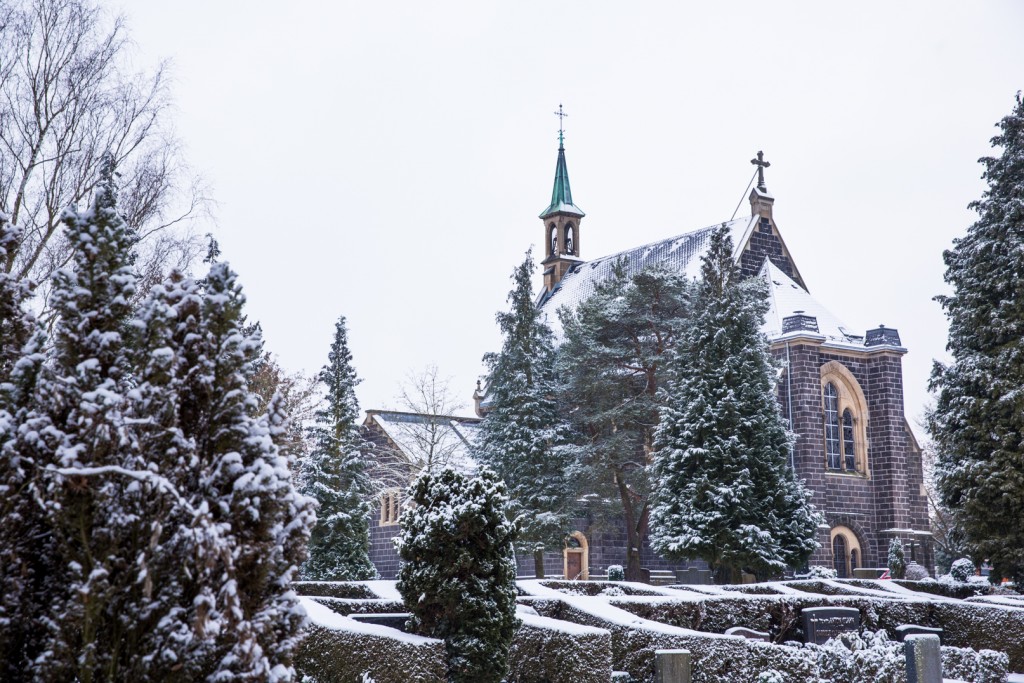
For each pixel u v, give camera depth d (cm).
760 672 2042
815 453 6344
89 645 966
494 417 6331
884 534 6588
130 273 1091
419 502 1912
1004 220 4266
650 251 8481
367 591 2622
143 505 996
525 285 6438
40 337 1095
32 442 1019
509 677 2038
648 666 2106
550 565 6850
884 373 6712
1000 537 4006
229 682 964
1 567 998
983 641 2741
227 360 1045
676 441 4731
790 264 7481
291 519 1058
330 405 5422
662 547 4672
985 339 4247
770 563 4428
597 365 6312
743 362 4791
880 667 2062
